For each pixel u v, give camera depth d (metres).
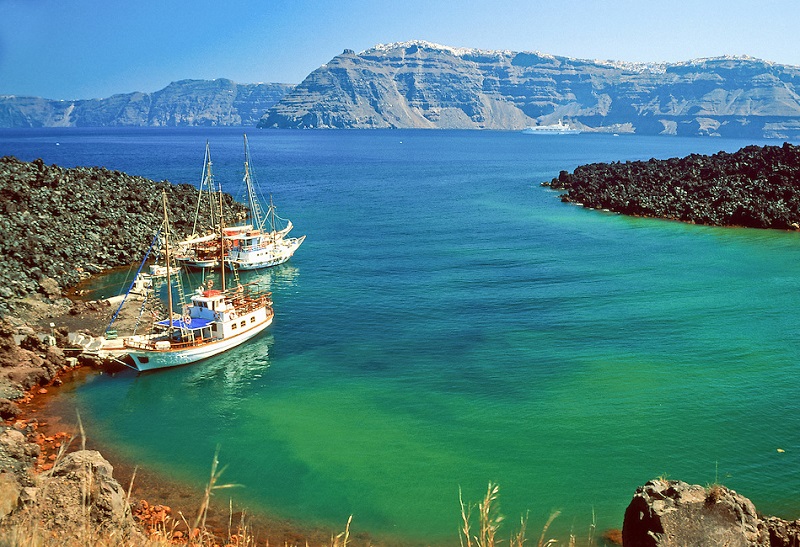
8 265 71.56
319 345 59.59
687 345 57.81
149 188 120.69
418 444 40.84
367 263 92.12
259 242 92.31
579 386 49.22
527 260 93.31
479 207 150.25
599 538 30.81
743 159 155.25
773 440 40.50
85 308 67.94
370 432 42.59
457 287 78.38
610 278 82.31
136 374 52.94
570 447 40.06
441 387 49.69
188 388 50.38
